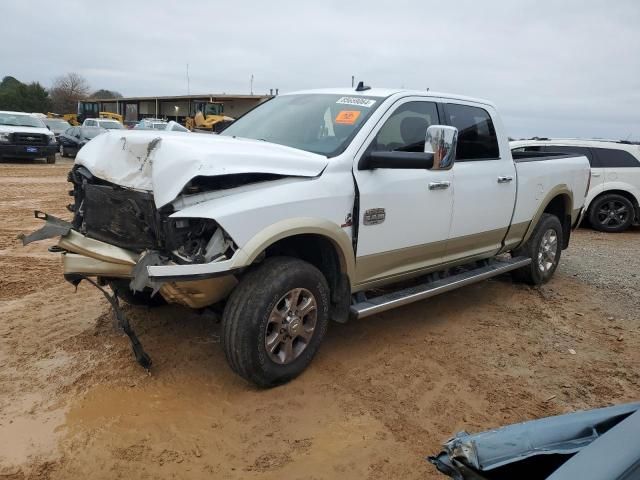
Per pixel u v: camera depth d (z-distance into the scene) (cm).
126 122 4828
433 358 446
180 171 328
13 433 320
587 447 171
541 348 481
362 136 415
